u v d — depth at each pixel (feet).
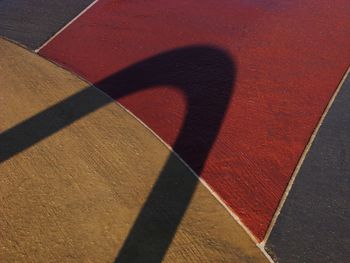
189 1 42.65
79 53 35.22
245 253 20.01
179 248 20.07
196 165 24.71
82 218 21.36
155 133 26.99
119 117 28.22
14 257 19.60
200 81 31.73
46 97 29.86
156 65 33.55
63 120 27.78
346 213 22.22
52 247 20.04
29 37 37.55
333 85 31.45
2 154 25.03
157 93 30.55
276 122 28.07
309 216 21.97
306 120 28.30
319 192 23.32
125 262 19.43
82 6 42.47
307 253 20.24
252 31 37.63
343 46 35.68
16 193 22.63
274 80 31.81
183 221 21.36
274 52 34.91
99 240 20.36
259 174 24.29
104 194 22.66
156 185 23.29
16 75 32.19
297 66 33.35
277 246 20.43
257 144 26.35
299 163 25.09
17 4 42.91
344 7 41.19
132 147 25.75
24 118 27.86
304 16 39.83
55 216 21.45
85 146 25.72
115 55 34.86
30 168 24.13
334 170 24.70
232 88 30.99
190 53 34.88
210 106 29.32
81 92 30.50
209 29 37.99
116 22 39.42
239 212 21.99
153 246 20.13
